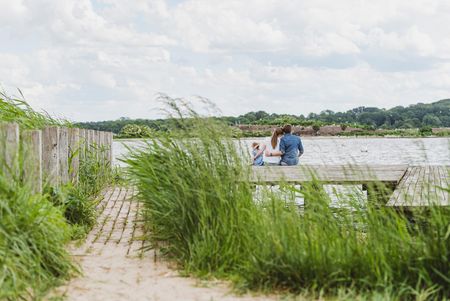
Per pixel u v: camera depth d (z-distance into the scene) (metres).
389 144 55.47
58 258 6.29
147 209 9.02
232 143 8.02
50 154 9.67
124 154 9.67
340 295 5.59
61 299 5.48
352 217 7.16
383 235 6.20
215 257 6.79
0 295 5.16
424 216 6.48
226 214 7.13
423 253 5.88
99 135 15.47
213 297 5.77
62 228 6.85
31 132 7.61
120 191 14.34
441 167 15.77
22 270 5.70
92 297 5.70
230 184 7.59
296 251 6.08
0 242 5.64
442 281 5.70
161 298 5.73
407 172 14.41
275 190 8.98
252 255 6.30
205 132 7.98
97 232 9.16
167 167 8.16
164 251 7.59
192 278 6.50
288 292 5.88
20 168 6.84
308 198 7.31
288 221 6.61
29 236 6.04
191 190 7.52
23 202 6.17
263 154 17.78
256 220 7.02
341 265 5.98
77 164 12.00
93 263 7.11
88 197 12.21
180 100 8.16
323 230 6.53
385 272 5.71
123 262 7.21
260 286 5.96
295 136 17.27
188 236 7.33
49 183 8.89
